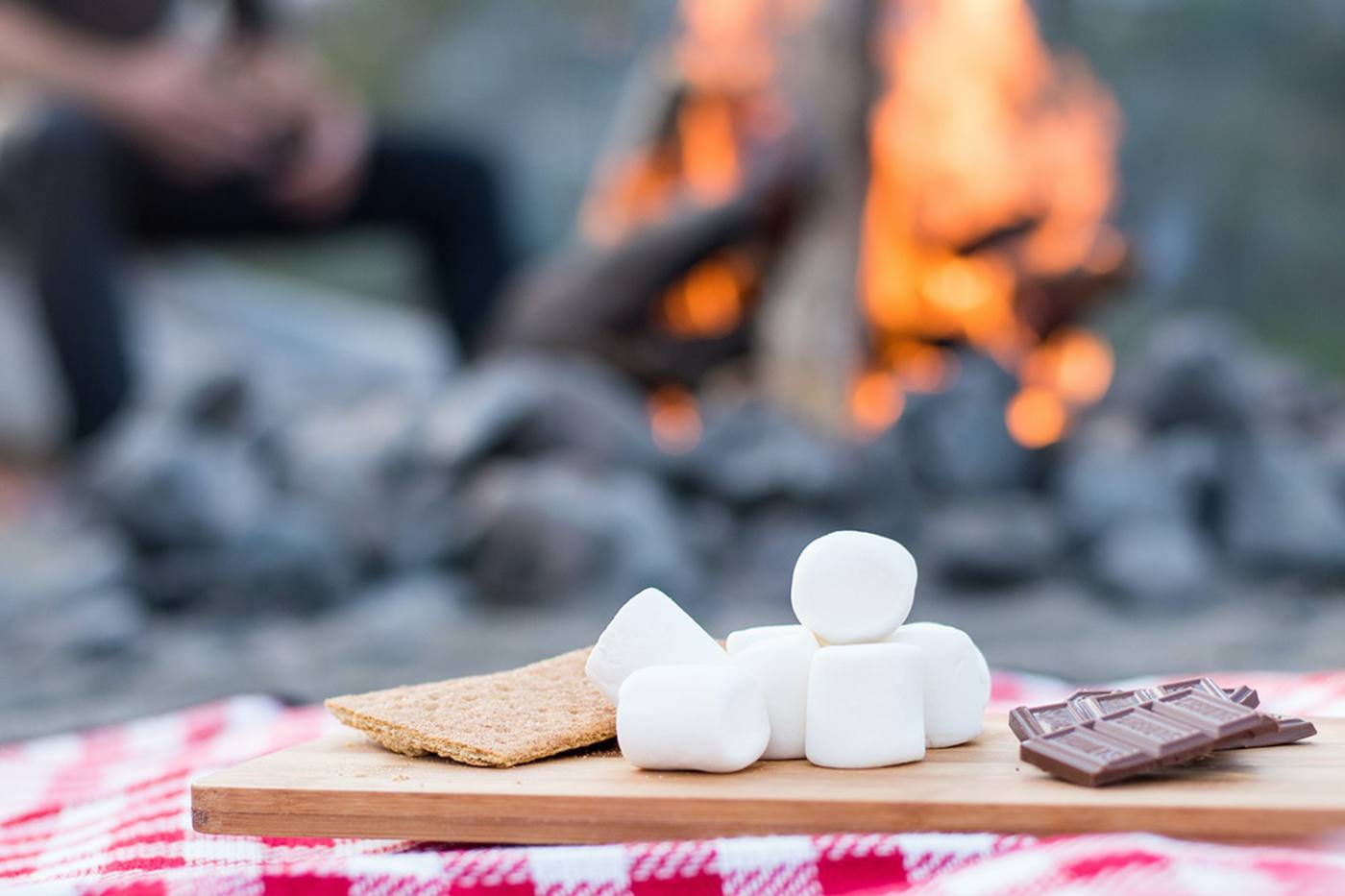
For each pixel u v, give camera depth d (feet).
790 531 9.88
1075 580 9.72
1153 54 23.59
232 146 13.60
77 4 13.47
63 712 6.75
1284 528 9.64
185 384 10.94
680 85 12.18
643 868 2.58
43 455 13.99
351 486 10.06
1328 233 23.30
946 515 10.08
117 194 13.02
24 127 11.43
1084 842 2.43
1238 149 23.40
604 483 9.91
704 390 11.97
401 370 15.62
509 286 15.03
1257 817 2.51
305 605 9.28
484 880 2.58
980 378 10.54
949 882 2.38
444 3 25.67
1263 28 23.41
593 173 25.03
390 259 25.40
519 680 3.42
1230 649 7.53
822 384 11.35
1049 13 13.61
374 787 2.82
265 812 2.84
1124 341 22.97
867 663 2.87
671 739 2.81
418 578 9.71
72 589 8.73
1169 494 9.90
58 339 11.51
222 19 14.03
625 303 11.39
